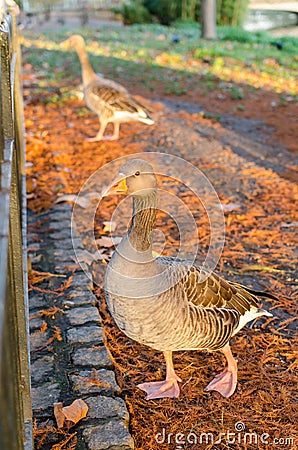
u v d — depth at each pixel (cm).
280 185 372
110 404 210
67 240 302
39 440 200
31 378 222
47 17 1409
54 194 350
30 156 414
